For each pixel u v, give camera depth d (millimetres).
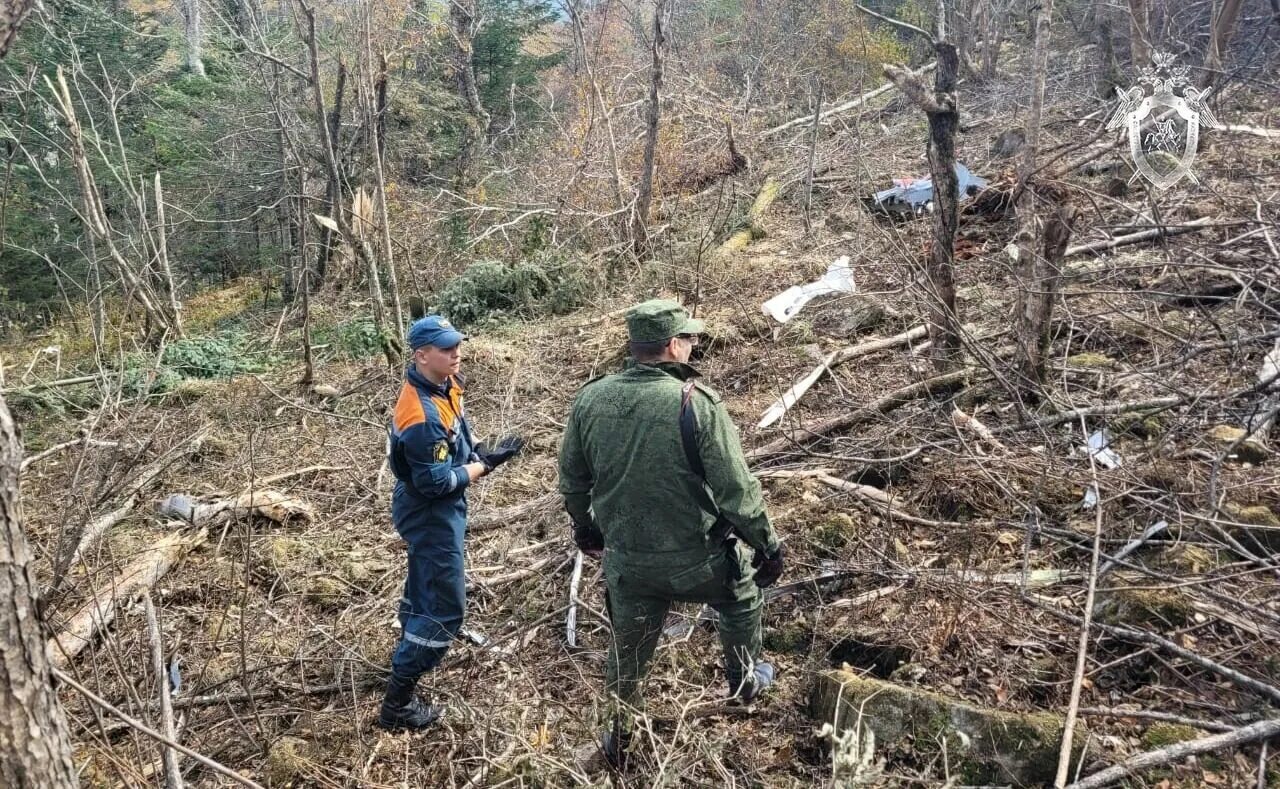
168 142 16672
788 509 4398
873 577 3756
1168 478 3924
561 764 2732
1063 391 4969
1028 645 3186
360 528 5301
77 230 15742
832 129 13594
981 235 7973
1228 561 3461
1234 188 7383
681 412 2605
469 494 5391
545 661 3762
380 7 14328
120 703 3646
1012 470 4285
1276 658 2898
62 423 8219
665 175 12648
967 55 15109
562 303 9586
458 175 16750
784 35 19250
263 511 5410
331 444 6773
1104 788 2508
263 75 12289
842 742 2283
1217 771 2521
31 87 14055
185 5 20906
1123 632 3033
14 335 15102
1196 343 5109
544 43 23891
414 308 9070
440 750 3346
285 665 3941
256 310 14422
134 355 9836
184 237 16406
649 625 2922
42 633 1843
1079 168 8797
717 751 2744
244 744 3477
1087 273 5273
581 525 3070
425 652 3322
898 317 6629
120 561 4914
